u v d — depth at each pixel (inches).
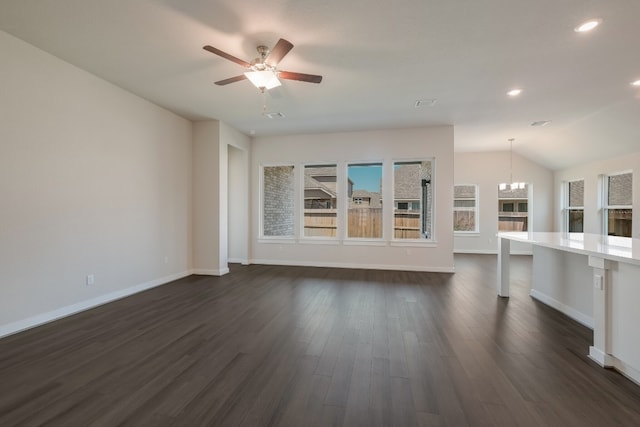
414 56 126.3
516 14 98.7
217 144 219.6
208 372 88.7
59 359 96.1
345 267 249.9
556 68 135.4
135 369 90.3
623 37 110.6
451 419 68.9
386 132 242.2
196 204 223.5
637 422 67.7
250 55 126.3
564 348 104.6
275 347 105.0
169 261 201.2
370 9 97.0
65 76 134.1
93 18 103.0
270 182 271.1
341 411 71.7
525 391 79.7
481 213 333.1
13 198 116.2
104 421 67.8
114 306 149.6
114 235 159.9
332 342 109.3
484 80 148.6
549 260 151.9
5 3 94.9
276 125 231.5
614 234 255.0
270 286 189.5
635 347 81.9
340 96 170.9
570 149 263.9
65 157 134.9
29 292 121.7
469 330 120.5
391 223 243.8
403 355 99.5
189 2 94.6
